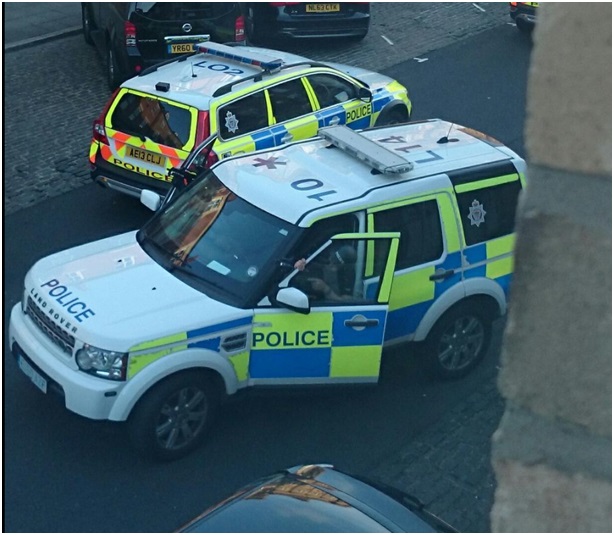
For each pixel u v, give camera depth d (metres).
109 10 12.76
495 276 6.73
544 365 1.31
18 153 10.96
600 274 1.25
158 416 5.61
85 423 6.24
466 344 6.86
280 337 5.81
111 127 8.90
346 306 5.89
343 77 9.77
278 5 14.52
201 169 7.29
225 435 6.21
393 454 6.15
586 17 1.18
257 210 6.12
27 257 8.69
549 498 1.35
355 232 6.02
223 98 8.56
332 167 6.49
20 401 6.47
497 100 13.30
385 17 16.98
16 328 6.05
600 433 1.29
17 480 5.70
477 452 6.18
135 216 9.63
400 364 7.14
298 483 4.03
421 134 7.25
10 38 15.02
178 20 12.07
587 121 1.20
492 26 16.61
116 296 5.81
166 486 5.70
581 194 1.24
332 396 6.71
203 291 5.87
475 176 6.61
